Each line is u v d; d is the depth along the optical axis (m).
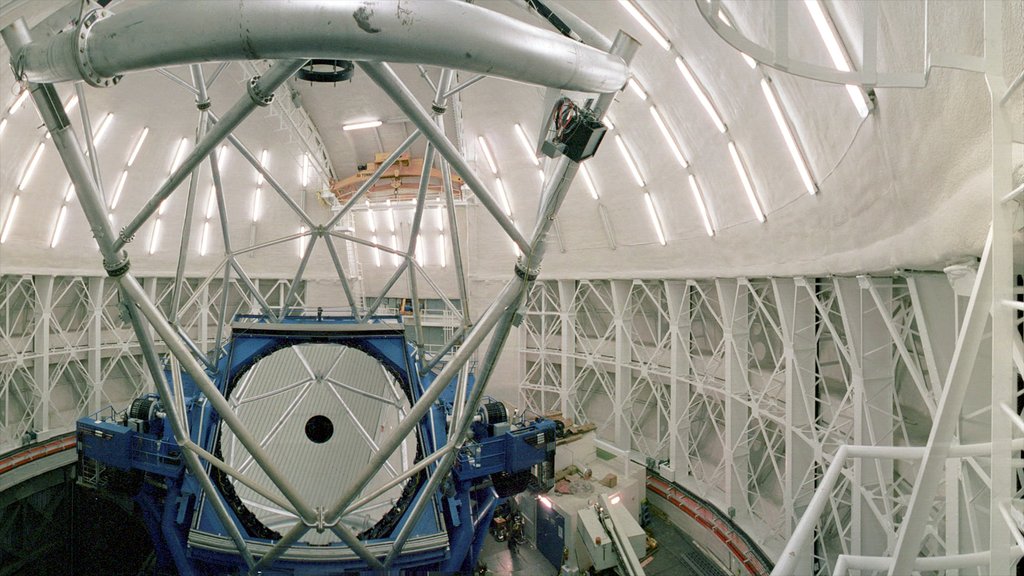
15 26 3.50
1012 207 3.09
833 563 12.79
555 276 22.64
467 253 25.48
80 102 5.46
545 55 3.20
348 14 2.64
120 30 2.89
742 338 15.55
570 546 14.49
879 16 6.20
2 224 16.25
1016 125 4.00
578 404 23.33
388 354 9.83
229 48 2.78
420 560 7.52
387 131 25.81
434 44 2.81
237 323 9.83
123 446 8.54
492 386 24.88
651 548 15.93
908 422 10.58
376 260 27.83
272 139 23.09
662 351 19.78
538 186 21.73
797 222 11.23
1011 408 2.98
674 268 17.58
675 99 13.91
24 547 15.97
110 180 19.17
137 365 22.00
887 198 7.61
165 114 19.30
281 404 9.08
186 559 7.82
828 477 4.34
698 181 14.96
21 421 17.80
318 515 5.93
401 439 5.43
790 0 7.86
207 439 8.55
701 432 18.67
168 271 22.56
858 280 9.20
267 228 25.17
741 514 15.34
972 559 3.32
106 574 16.95
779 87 9.98
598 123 3.93
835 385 13.01
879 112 7.18
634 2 12.63
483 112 20.81
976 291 3.15
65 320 20.05
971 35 4.43
